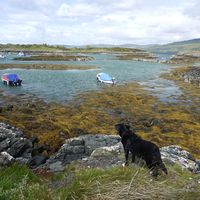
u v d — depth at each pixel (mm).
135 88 35344
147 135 14430
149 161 4348
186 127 16297
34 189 2955
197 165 5559
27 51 139625
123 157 6121
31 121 15250
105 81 39875
